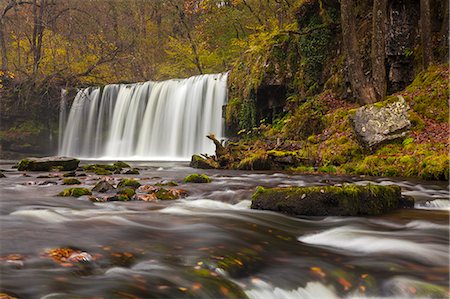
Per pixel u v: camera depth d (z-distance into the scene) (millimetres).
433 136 11797
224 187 9102
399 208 6535
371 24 16453
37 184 9727
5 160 29141
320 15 18172
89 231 4770
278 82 18922
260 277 3537
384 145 12117
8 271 3287
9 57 38531
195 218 5680
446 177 9773
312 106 16406
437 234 4977
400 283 3465
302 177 11062
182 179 11008
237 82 21000
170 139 25094
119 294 2898
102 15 40344
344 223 5523
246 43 24156
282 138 15836
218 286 3232
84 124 30266
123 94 28516
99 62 33469
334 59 17594
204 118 23453
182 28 40844
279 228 5207
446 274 3654
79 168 15000
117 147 27891
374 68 14516
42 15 34281
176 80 25703
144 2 42375
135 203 7008
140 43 40906
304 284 3469
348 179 10461
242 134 20516
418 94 13578
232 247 4254
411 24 15305
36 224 5098
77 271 3381
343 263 3908
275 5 31062
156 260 3740
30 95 31891
